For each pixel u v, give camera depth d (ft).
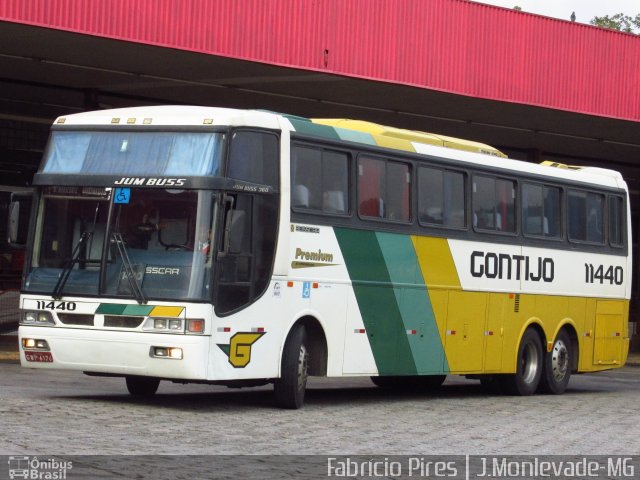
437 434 49.42
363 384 80.74
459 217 68.23
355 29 93.97
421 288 64.75
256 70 94.99
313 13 91.15
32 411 49.24
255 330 53.31
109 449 39.52
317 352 58.03
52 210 53.78
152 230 52.03
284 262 54.85
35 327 52.95
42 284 53.11
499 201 71.87
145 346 50.93
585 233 80.23
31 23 77.05
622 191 84.48
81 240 52.75
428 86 99.30
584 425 56.13
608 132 128.47
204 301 50.85
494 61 103.76
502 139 139.85
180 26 84.02
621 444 48.88
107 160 53.67
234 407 56.08
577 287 79.20
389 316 62.34
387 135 64.08
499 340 71.51
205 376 50.83
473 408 63.26
